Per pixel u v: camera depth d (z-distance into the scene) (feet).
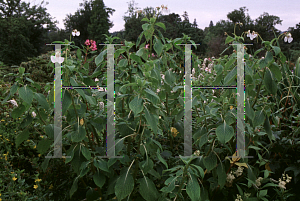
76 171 6.66
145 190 6.12
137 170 6.79
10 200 6.52
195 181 5.35
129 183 6.14
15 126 10.47
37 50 124.16
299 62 10.59
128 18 128.67
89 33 152.15
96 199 7.00
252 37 7.36
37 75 27.37
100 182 6.55
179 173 5.57
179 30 98.78
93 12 154.61
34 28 120.98
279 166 8.46
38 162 9.58
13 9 120.47
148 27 8.05
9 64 104.63
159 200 6.15
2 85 16.44
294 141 8.77
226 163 7.50
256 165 8.67
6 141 9.27
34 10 122.62
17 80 6.42
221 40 99.81
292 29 148.25
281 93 10.14
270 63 7.06
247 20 142.31
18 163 9.25
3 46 104.78
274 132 8.63
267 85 6.99
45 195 7.42
